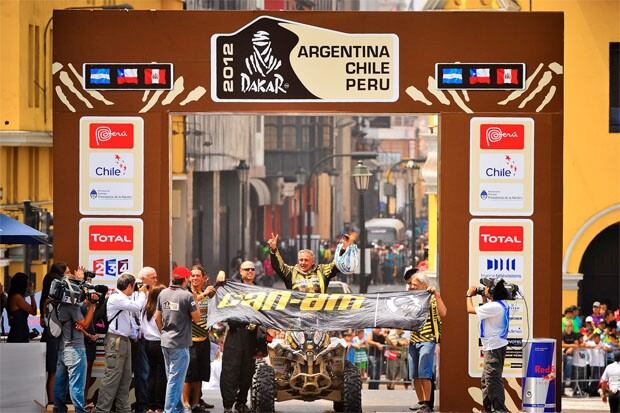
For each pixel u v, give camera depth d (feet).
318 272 142.61
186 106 144.87
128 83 144.97
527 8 228.63
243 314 138.62
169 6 320.50
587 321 204.95
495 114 144.97
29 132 213.05
